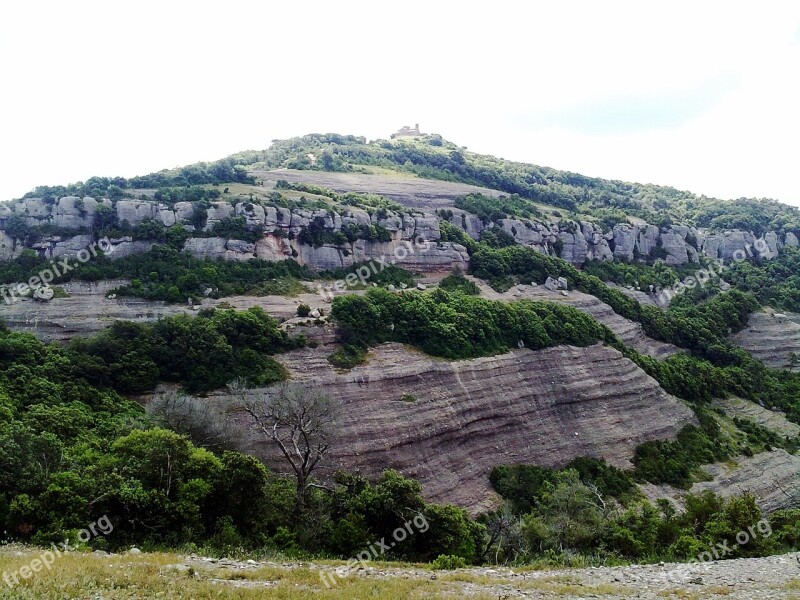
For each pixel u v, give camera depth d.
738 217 175.25
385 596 27.03
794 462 89.62
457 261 108.62
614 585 32.00
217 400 60.31
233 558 34.75
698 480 80.62
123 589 25.28
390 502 42.97
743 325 126.50
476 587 30.52
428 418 69.69
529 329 88.62
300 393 56.78
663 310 126.38
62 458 40.97
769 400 106.56
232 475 40.59
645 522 51.66
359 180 149.50
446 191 151.00
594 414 85.12
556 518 53.19
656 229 153.62
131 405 58.09
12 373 54.47
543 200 174.88
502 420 77.06
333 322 74.94
